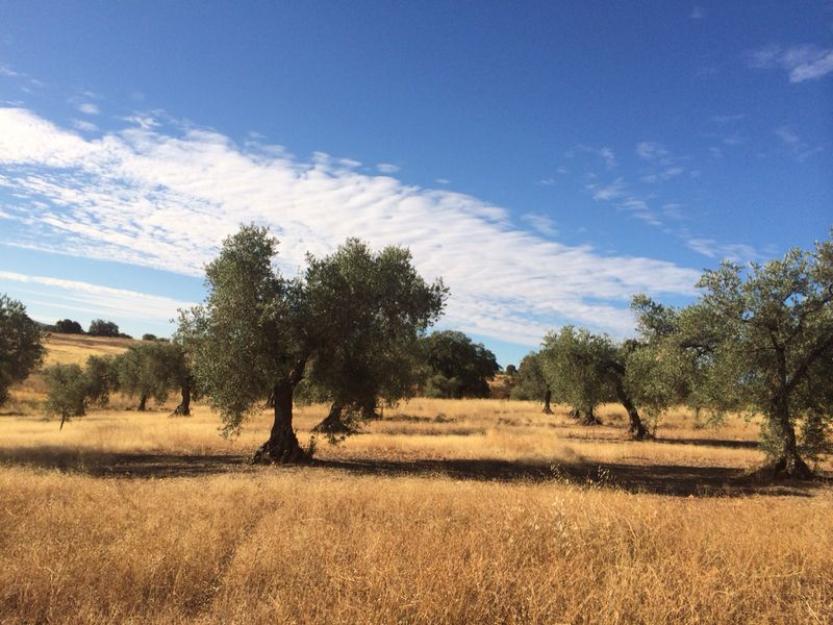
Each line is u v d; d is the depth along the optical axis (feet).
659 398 96.78
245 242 61.36
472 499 29.25
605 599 14.49
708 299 61.52
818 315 58.08
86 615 14.07
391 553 17.94
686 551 19.04
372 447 80.07
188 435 83.10
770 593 15.78
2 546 19.76
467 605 14.34
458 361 265.95
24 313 73.77
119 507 26.25
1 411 163.43
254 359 59.88
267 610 14.42
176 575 16.70
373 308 63.57
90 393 135.85
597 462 73.36
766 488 52.75
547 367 126.00
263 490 32.89
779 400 59.72
